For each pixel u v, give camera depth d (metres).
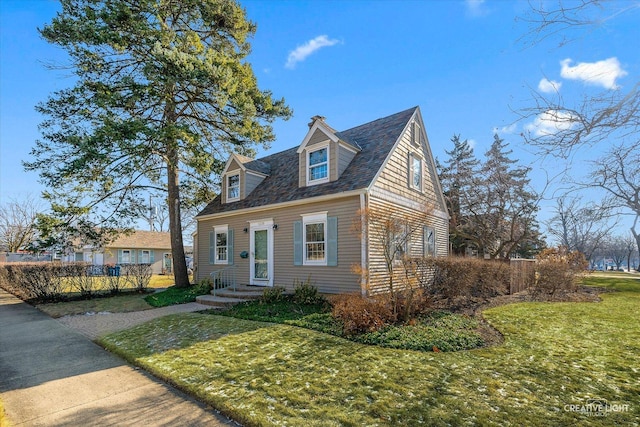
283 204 12.14
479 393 4.09
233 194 15.40
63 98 13.50
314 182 12.10
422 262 9.47
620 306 10.11
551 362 5.16
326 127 11.73
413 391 4.15
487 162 23.34
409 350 5.79
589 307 9.91
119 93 13.19
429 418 3.52
